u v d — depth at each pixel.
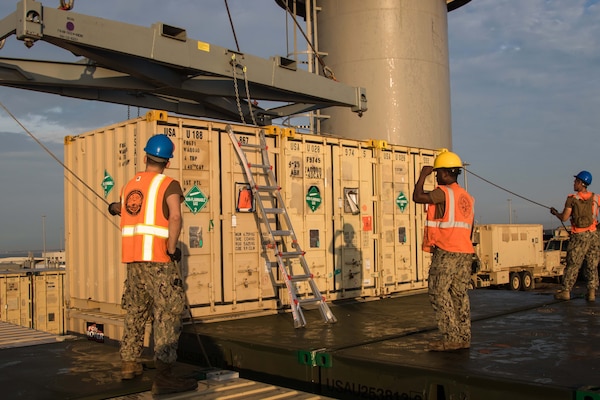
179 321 4.66
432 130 15.33
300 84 9.41
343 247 9.48
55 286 15.53
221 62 8.27
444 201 5.62
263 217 7.75
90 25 6.91
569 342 5.91
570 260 9.14
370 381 5.18
